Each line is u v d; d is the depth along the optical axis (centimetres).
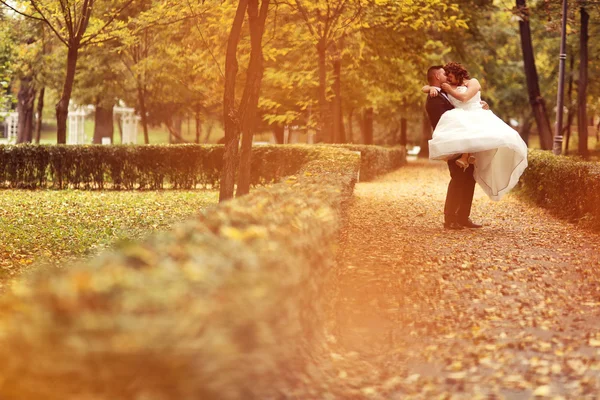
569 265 911
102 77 4200
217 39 2880
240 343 321
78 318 284
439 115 1230
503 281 814
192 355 296
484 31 4538
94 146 2552
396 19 2906
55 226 1478
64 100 2658
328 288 576
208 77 3634
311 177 962
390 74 3675
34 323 284
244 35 2823
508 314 675
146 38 3672
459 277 828
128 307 292
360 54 3278
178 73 3938
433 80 1252
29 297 305
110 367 292
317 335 501
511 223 1356
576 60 4603
